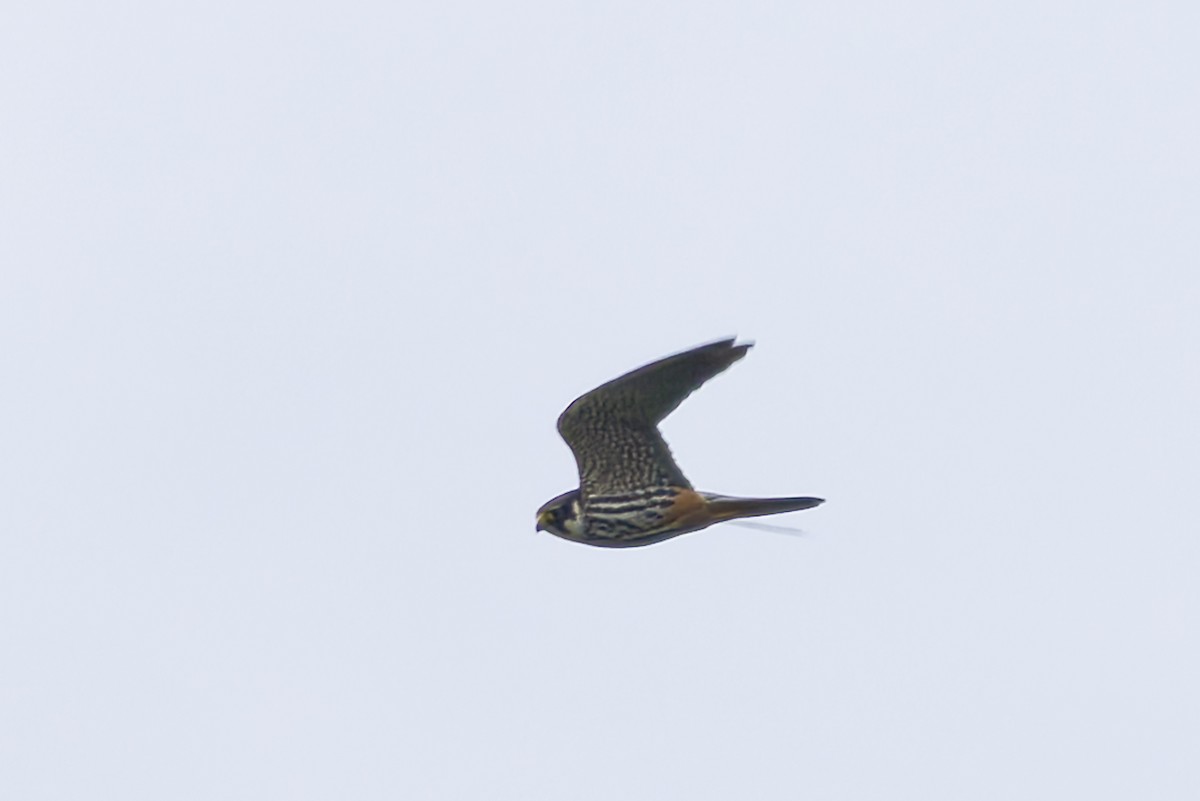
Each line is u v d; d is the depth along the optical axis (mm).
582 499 22453
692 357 21469
